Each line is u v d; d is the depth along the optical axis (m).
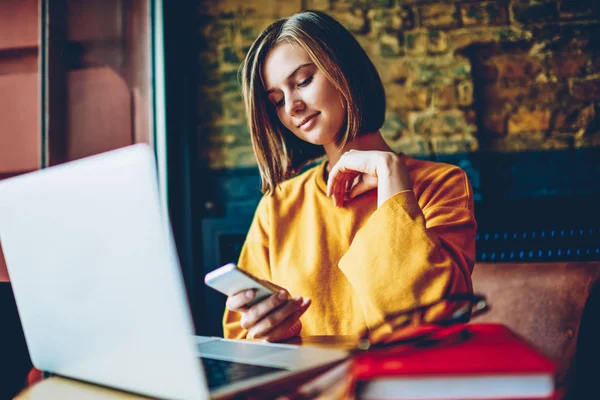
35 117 1.92
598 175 1.84
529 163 1.88
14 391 0.72
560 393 0.43
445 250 0.85
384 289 0.79
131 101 1.96
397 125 1.92
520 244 1.78
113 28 1.98
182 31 2.03
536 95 1.90
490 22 1.91
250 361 0.58
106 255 0.46
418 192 1.10
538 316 1.19
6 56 1.95
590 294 1.00
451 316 0.68
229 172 2.02
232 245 1.96
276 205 1.25
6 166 1.92
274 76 1.11
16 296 0.58
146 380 0.47
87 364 0.53
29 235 0.53
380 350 0.56
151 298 0.44
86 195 0.46
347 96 1.09
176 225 1.96
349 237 1.11
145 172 0.43
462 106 1.89
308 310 1.07
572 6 1.89
